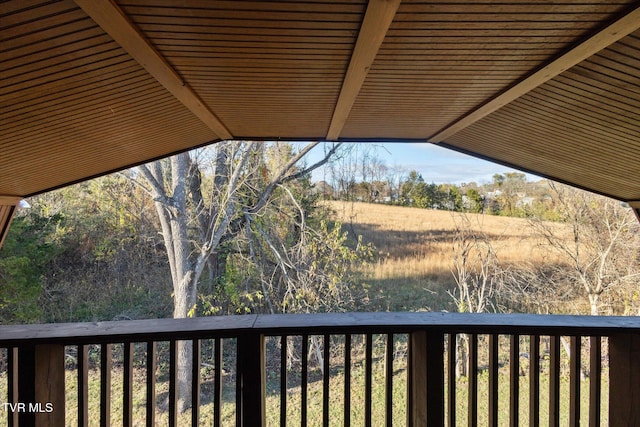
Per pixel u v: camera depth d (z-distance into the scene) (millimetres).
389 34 1977
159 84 2559
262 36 1967
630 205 5047
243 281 8664
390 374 1546
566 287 8992
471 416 1546
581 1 1727
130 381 1454
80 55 2010
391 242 10234
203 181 9078
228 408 6957
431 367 1519
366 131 3846
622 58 2221
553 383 1547
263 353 1479
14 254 8469
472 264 9742
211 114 3230
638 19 1825
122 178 9078
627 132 3172
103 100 2604
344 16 1811
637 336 1509
